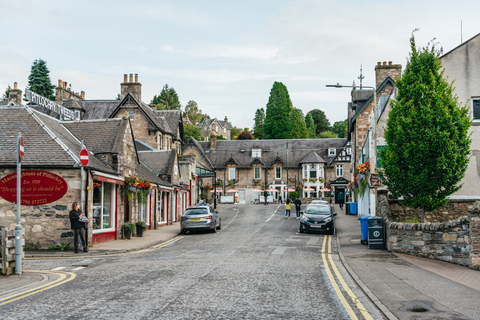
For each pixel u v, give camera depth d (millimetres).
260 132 113000
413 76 17266
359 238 20719
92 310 7188
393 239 15641
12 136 18516
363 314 7094
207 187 55000
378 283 9625
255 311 7191
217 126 133625
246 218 36656
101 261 13930
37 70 77125
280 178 68812
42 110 49281
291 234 23844
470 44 20859
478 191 20562
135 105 46688
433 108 16844
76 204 16516
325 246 18234
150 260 13789
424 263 12820
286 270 11547
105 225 20328
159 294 8461
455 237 12812
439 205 17328
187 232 26078
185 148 69812
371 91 40781
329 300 8086
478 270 11531
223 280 10000
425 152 16703
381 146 25344
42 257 15391
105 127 22453
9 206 17312
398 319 6723
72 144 19750
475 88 20641
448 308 7395
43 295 8383
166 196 32594
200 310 7219
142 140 46250
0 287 9250
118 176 20969
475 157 20672
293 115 100188
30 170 17422
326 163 67625
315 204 26469
